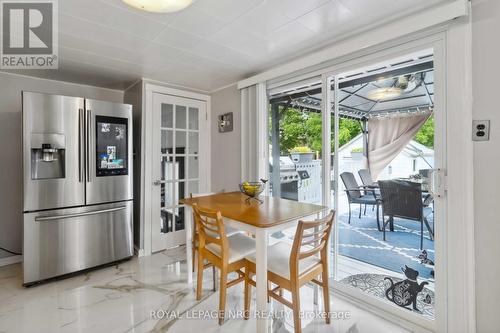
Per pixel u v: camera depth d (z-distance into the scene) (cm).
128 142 291
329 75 231
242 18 184
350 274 241
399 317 187
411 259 240
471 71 153
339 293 223
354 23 193
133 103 338
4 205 293
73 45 226
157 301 212
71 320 186
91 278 253
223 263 175
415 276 217
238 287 236
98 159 268
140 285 238
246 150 311
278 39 218
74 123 252
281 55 252
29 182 230
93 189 265
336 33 208
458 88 156
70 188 250
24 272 229
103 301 211
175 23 190
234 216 171
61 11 173
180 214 350
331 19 187
